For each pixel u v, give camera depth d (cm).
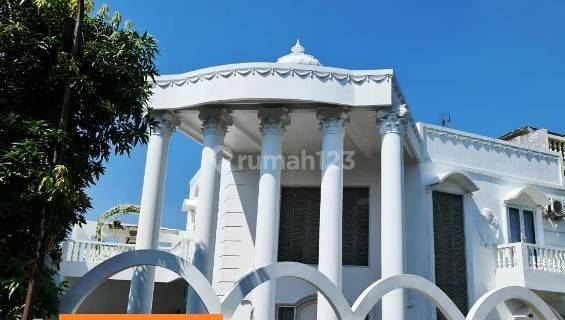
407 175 1595
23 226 781
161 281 1959
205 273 1236
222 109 1311
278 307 1523
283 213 1641
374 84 1262
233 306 853
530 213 1748
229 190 1681
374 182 1625
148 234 1267
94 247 1852
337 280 1173
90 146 858
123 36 858
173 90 1324
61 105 812
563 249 1614
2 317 739
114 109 810
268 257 1220
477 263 1588
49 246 852
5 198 744
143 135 883
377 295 933
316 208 1631
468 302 1548
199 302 1147
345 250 1597
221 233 1658
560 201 1795
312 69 1259
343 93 1259
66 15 826
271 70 1255
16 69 784
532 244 1603
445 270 1545
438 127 1648
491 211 1658
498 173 1722
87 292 841
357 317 904
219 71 1276
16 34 766
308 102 1258
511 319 1570
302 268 896
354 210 1628
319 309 1145
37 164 726
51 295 816
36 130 738
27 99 808
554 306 1652
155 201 1288
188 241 1797
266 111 1297
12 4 812
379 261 1559
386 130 1269
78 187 796
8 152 717
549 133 2103
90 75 823
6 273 759
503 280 1578
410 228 1549
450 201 1617
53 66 782
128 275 1942
